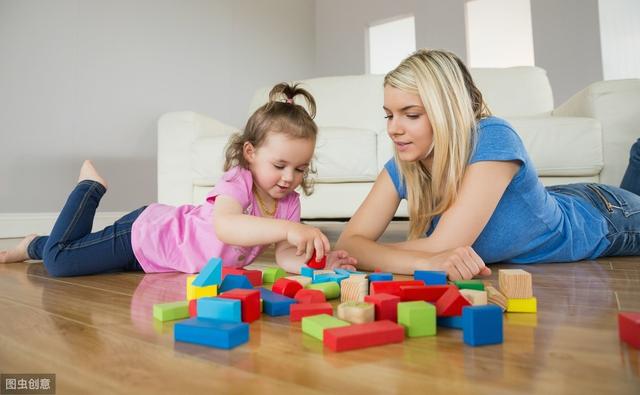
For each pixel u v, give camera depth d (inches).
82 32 105.1
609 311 26.8
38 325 25.5
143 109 116.9
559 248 48.2
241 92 146.4
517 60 185.0
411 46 179.8
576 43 128.9
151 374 17.5
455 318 23.8
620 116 68.3
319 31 179.9
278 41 162.6
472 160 40.3
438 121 38.6
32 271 50.6
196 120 84.0
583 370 17.3
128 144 113.1
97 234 47.8
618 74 128.2
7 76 94.1
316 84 102.6
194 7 131.5
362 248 43.7
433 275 32.3
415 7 157.0
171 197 84.0
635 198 53.6
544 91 98.3
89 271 47.1
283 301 27.5
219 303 23.1
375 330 21.0
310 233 38.3
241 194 43.9
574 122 68.3
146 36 118.1
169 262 47.8
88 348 21.0
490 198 39.4
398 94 39.5
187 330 21.8
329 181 76.5
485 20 186.1
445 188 41.5
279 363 18.6
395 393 15.3
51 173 100.3
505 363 18.2
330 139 75.5
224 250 47.1
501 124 42.2
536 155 68.5
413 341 21.4
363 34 168.9
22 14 95.8
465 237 39.0
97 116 107.5
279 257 48.6
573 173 69.3
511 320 24.9
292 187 45.6
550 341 21.0
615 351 19.5
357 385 16.1
